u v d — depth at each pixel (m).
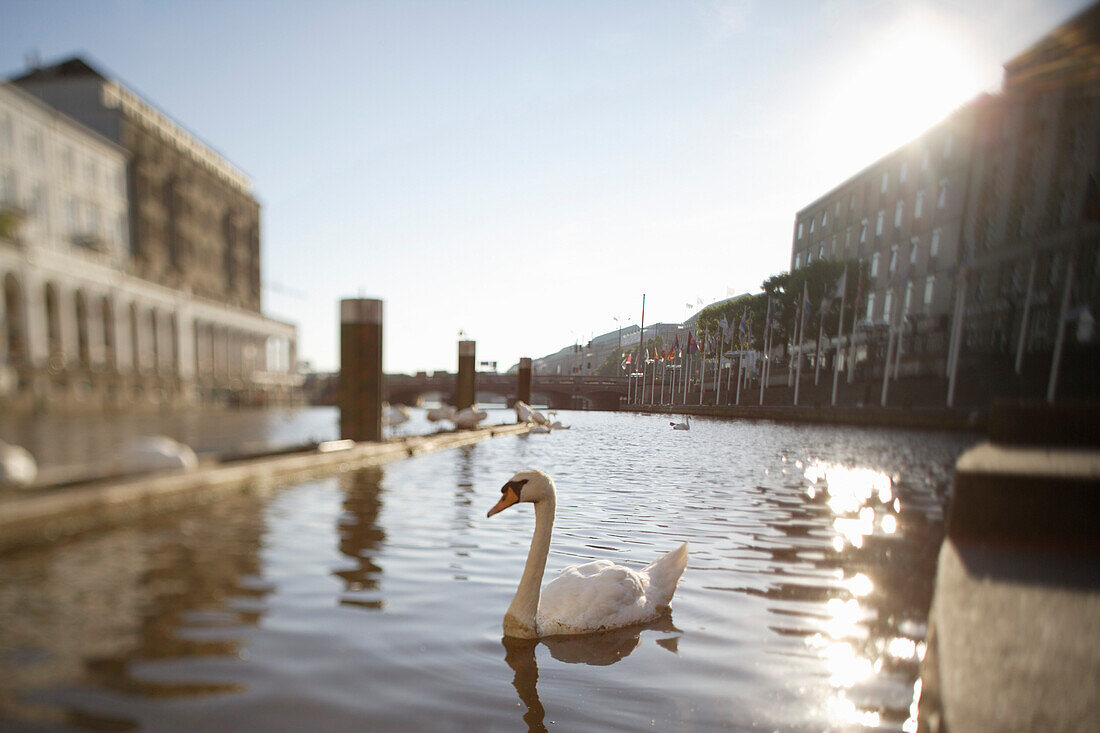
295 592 5.60
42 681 3.86
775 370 24.19
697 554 7.19
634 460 17.42
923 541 7.74
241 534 7.70
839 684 3.98
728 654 4.47
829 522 8.94
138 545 7.05
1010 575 2.59
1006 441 3.15
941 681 1.87
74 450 9.37
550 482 5.12
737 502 10.63
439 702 3.73
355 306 16.86
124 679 3.92
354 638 4.63
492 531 8.05
